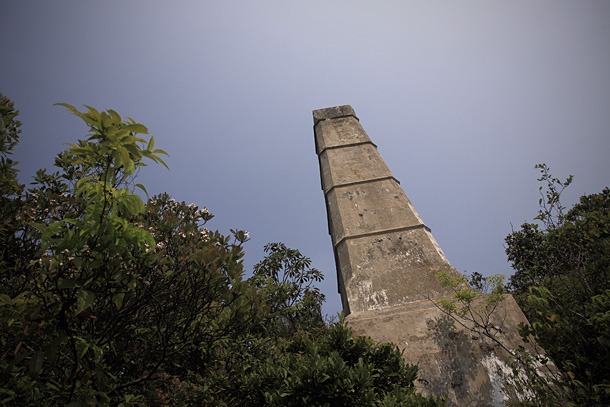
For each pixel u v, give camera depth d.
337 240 7.83
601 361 3.90
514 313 5.50
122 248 2.62
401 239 7.28
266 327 6.62
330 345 4.72
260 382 4.21
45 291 2.71
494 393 4.77
